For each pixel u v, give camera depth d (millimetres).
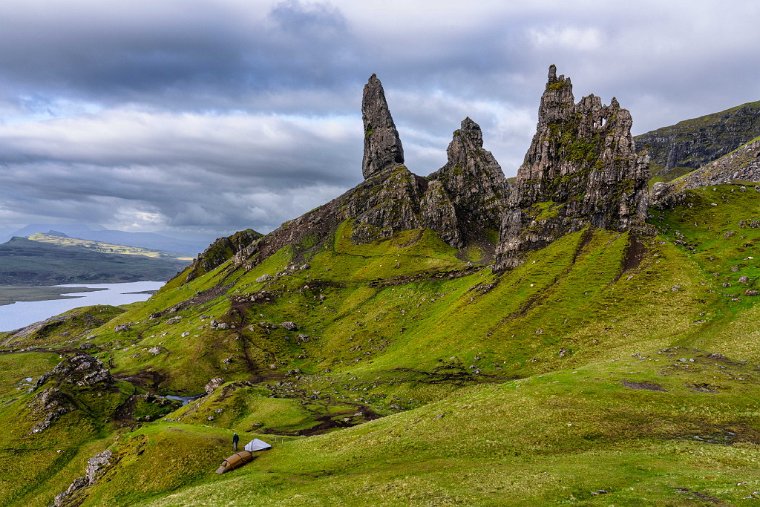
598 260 155375
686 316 109688
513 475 40562
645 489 33500
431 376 130750
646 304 122875
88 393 142125
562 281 153375
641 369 70438
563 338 124312
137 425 131375
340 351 199750
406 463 50312
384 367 152750
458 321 163750
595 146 191625
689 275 128375
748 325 95188
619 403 56438
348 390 140750
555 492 35281
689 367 71125
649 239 156375
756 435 47031
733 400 55688
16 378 198625
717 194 185000
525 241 188625
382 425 67438
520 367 119750
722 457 40781
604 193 175250
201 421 118812
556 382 65625
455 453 50812
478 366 128625
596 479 37188
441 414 62344
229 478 57969
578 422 53000
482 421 57812
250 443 67750
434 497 37719
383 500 39281
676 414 53062
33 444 117375
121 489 61938
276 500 44406
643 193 167500
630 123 180625
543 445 49281
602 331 118875
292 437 77688
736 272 122500
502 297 162500
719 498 30094
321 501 41938
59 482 102312
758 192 182750
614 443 47688
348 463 54344
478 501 35375
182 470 62812
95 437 122938
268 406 121625
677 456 42188
